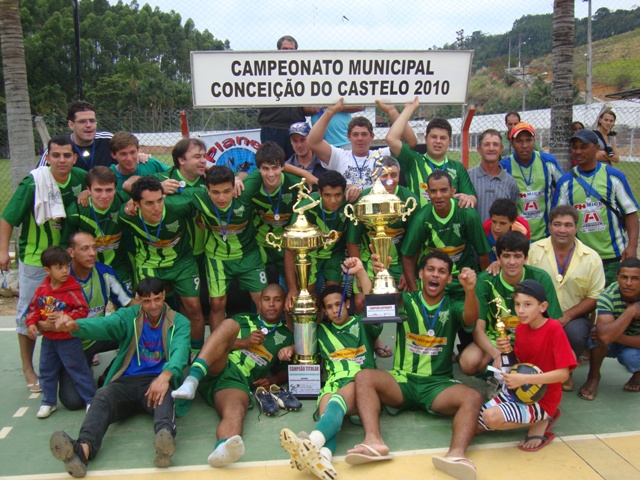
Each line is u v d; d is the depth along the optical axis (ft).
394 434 12.28
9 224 14.55
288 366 13.84
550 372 11.29
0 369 16.43
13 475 11.03
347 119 22.43
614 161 26.23
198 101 15.52
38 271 14.79
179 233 15.01
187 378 12.05
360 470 10.90
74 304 13.19
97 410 11.73
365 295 13.10
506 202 14.29
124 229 15.53
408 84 15.87
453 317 13.12
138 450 11.85
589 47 76.84
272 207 15.48
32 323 12.87
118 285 14.65
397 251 16.17
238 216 14.94
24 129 25.50
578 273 14.30
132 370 13.01
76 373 13.39
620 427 12.48
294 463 10.62
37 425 13.08
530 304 11.43
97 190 14.16
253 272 15.62
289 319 15.31
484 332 13.33
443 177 14.20
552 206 17.52
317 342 14.17
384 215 13.37
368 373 12.48
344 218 15.34
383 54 15.61
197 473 10.96
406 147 16.66
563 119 24.84
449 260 12.84
